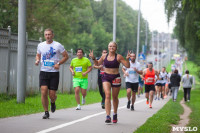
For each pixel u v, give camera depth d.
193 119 18.00
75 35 122.75
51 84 14.70
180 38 52.09
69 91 37.47
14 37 24.92
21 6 21.14
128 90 21.36
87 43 121.56
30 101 23.19
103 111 19.73
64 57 14.91
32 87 28.42
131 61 21.44
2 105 19.86
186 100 36.69
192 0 20.55
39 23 55.97
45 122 13.89
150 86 24.64
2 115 15.50
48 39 14.65
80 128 12.73
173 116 18.42
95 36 130.62
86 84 21.16
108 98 14.09
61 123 13.77
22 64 21.33
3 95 23.58
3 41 23.59
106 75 14.23
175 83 35.59
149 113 20.17
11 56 24.67
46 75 14.65
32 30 55.00
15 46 25.09
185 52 62.22
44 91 14.66
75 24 125.62
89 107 22.36
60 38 64.81
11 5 50.41
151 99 24.44
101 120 15.42
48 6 57.03
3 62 23.67
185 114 22.22
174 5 47.16
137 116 18.16
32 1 54.19
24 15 21.23
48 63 14.59
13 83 25.05
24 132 11.31
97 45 130.38
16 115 15.98
